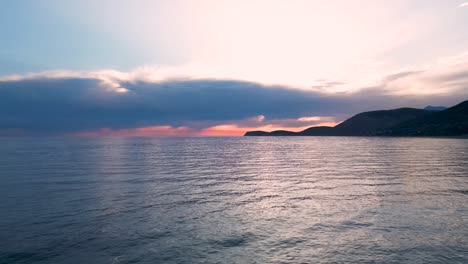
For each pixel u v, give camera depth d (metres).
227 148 112.12
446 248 12.37
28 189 24.92
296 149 102.00
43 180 29.83
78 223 15.80
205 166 44.94
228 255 11.89
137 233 14.35
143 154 73.88
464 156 58.56
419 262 11.13
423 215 17.05
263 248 12.56
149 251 12.30
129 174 34.81
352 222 15.91
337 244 12.93
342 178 31.67
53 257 11.76
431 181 28.73
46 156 64.62
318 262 11.23
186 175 34.25
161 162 51.44
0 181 29.05
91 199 21.27
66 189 25.03
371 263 11.09
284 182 29.28
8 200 20.86
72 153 75.94
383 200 20.92
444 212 17.61
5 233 14.28
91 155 68.56
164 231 14.65
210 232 14.52
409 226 15.16
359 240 13.34
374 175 33.59
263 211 18.28
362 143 148.75
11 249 12.46
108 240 13.48
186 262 11.30
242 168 42.38
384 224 15.52
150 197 22.11
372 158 57.81
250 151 90.19
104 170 38.75
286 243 13.09
